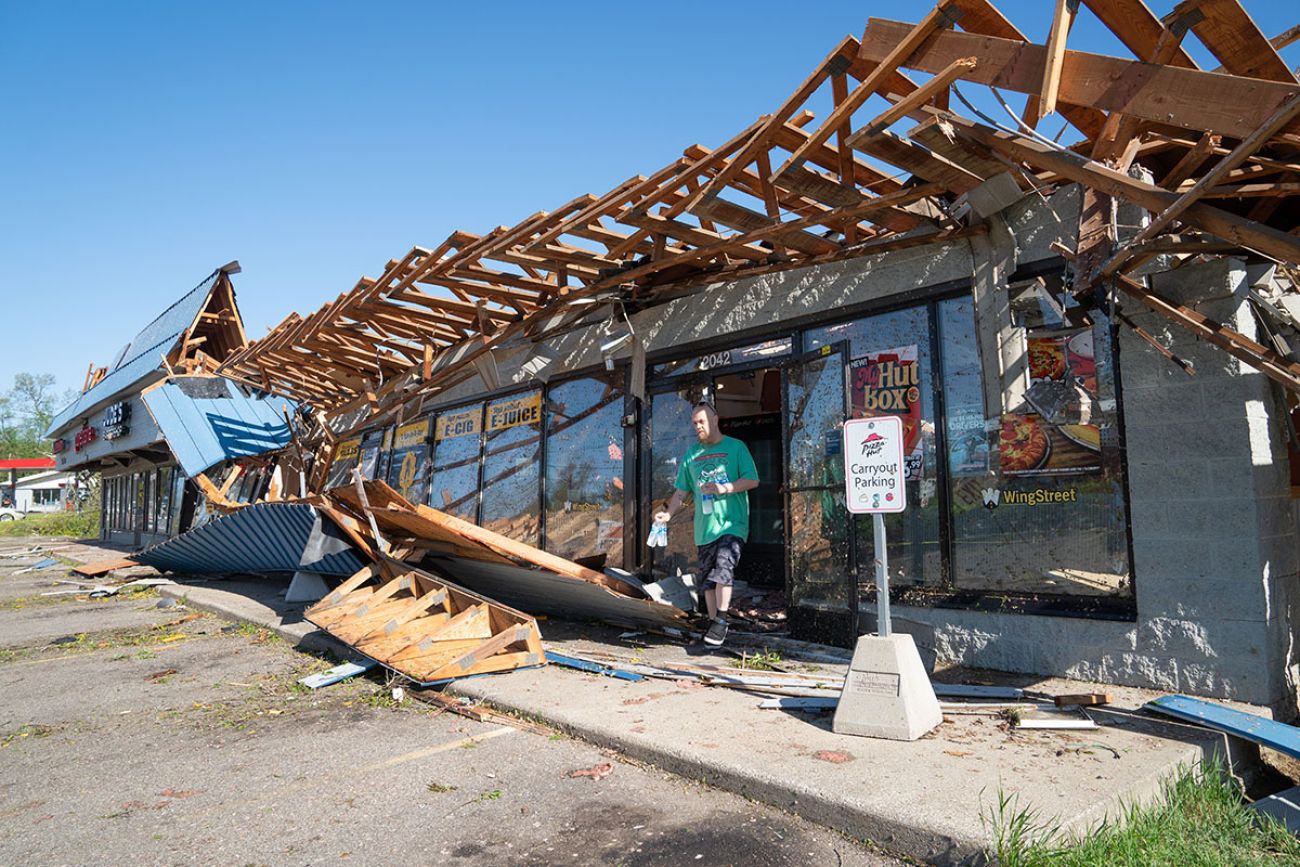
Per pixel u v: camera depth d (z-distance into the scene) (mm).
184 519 21531
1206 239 3861
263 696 5617
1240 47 2980
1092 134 4051
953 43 3771
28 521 51656
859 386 6375
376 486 7762
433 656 5734
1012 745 3727
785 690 4840
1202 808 3262
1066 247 4766
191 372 17688
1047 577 5238
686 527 7852
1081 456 5121
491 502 10633
